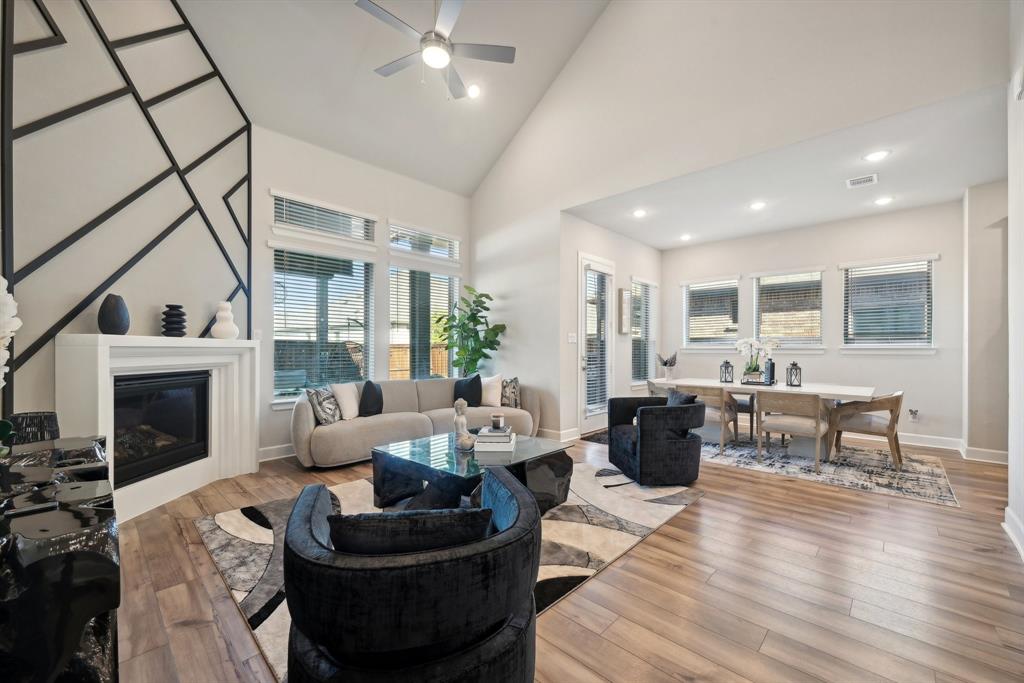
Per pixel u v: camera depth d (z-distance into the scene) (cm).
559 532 256
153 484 296
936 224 473
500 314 579
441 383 527
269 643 160
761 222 546
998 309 405
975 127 313
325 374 480
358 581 86
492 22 433
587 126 479
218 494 325
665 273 701
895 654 155
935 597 190
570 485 345
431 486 260
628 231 594
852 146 343
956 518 276
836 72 319
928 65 285
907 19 293
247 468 380
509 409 494
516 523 109
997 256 405
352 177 502
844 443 490
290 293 454
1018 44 240
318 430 385
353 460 399
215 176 381
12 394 231
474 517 102
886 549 234
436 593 89
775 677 144
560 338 510
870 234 514
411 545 98
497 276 584
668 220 542
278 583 200
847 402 418
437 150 540
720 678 144
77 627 88
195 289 359
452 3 265
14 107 230
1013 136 253
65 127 257
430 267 579
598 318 575
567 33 471
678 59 404
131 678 143
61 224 255
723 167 383
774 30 348
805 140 334
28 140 237
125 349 274
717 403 453
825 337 544
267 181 435
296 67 408
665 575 208
